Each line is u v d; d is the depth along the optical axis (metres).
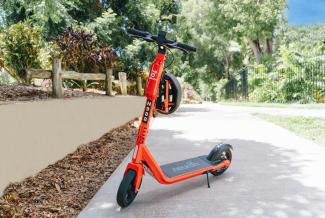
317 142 7.05
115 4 16.53
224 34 34.53
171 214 3.43
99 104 7.42
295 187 4.15
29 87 7.27
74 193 4.10
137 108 12.43
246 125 9.67
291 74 18.31
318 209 3.48
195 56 46.56
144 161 3.70
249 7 28.83
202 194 3.99
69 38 10.95
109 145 6.84
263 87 20.75
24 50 8.46
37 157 4.59
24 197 3.81
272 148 6.37
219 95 42.69
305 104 16.27
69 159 5.48
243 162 5.38
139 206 3.65
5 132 3.79
